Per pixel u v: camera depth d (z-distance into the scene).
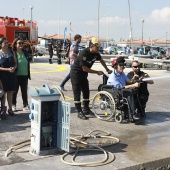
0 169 4.52
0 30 22.62
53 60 27.17
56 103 5.07
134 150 5.47
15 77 7.35
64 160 4.89
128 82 7.55
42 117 4.96
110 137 6.08
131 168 4.77
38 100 4.91
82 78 7.45
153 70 20.69
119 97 7.13
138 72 7.67
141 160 5.01
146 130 6.73
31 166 4.65
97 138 6.08
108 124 7.11
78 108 7.48
